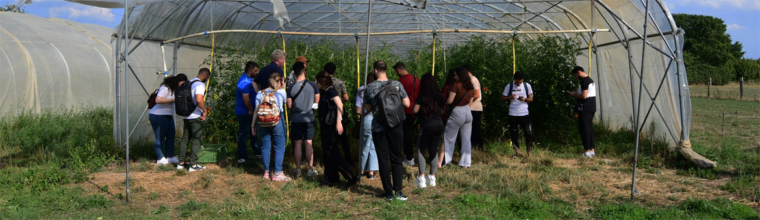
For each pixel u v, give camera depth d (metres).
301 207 5.32
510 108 8.27
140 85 9.11
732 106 19.33
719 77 42.22
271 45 10.09
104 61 15.24
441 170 7.08
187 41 10.40
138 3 7.44
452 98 6.94
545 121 9.95
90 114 12.30
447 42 18.78
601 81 11.62
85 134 9.30
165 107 7.77
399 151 5.59
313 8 12.25
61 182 6.43
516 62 9.84
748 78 47.25
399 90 5.63
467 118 7.10
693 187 6.19
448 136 7.12
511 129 8.30
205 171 7.17
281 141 6.57
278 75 6.50
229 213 5.06
